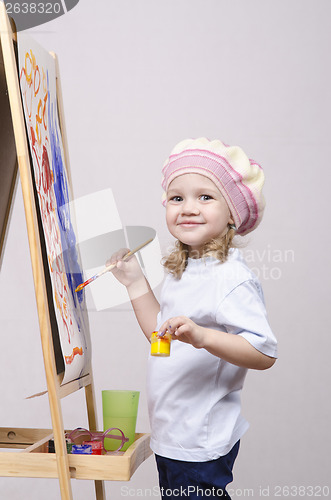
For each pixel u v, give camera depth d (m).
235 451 1.30
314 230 2.35
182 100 2.35
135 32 2.37
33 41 1.27
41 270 1.08
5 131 1.32
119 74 2.36
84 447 1.22
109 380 2.33
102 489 1.63
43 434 1.47
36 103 1.25
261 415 2.34
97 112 2.36
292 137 2.35
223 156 1.30
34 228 1.08
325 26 2.35
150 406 1.30
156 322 1.41
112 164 2.34
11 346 2.38
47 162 1.29
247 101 2.35
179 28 2.37
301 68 2.36
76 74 2.36
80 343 1.35
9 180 1.41
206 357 1.25
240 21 2.36
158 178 2.34
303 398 2.34
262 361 1.19
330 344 2.35
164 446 1.26
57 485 2.30
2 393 2.37
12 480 2.30
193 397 1.25
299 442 2.34
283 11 2.36
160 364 1.29
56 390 1.09
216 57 2.36
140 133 2.35
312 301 2.35
